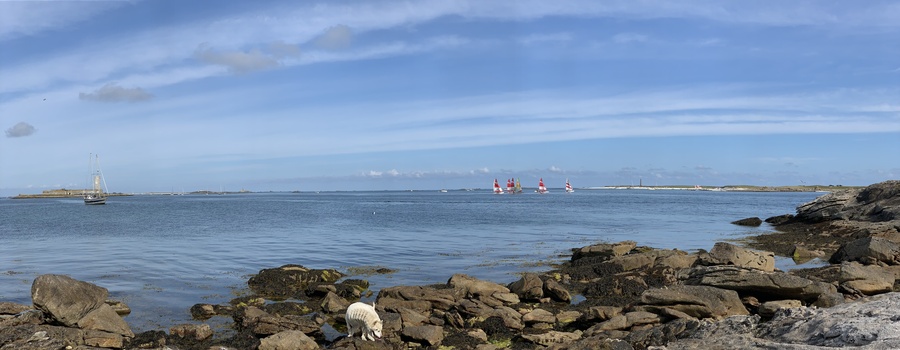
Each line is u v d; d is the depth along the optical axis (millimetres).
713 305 16984
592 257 31359
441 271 29609
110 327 16859
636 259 27516
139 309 21031
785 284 17844
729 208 108312
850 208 51469
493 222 66812
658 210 98250
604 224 63156
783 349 11781
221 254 37156
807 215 56531
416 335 16344
